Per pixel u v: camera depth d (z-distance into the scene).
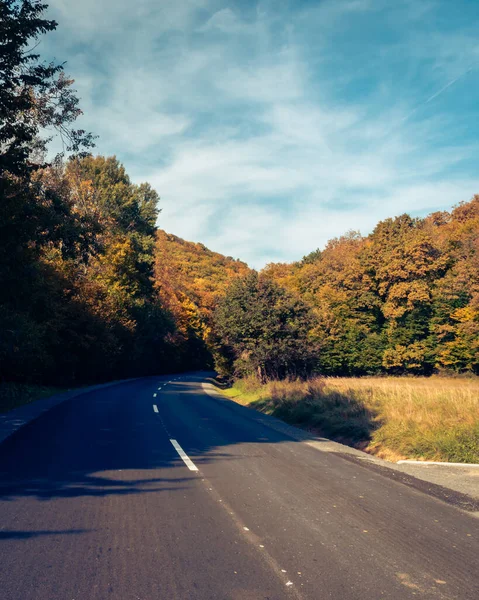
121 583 3.82
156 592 3.68
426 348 54.75
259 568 4.14
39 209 14.31
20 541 4.65
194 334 89.75
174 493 6.46
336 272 65.50
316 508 5.94
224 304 34.94
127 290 47.84
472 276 50.84
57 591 3.67
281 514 5.67
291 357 31.25
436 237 59.47
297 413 16.23
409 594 3.71
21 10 12.52
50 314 25.62
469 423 10.95
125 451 9.35
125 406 18.78
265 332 31.47
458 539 4.92
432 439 10.09
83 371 36.91
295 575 4.02
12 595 3.60
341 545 4.71
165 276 94.94
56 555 4.34
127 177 63.69
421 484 7.30
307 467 8.38
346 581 3.91
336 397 17.22
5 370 24.53
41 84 13.70
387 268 57.62
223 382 60.25
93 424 13.16
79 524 5.16
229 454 9.38
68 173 40.69
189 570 4.08
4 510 5.59
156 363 67.81
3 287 15.25
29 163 14.12
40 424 12.92
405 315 57.88
